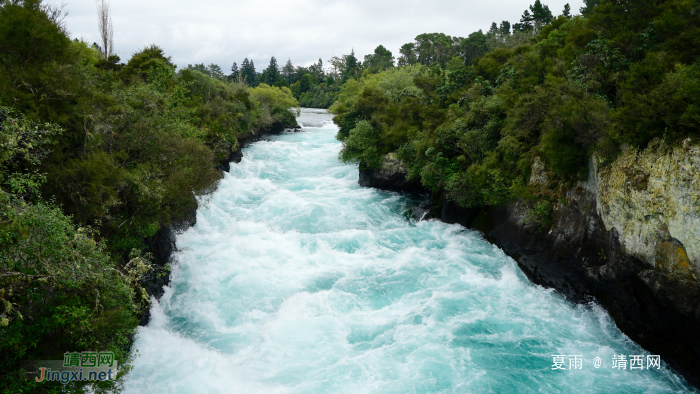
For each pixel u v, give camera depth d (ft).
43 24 54.95
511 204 78.13
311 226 93.25
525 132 75.72
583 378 47.34
